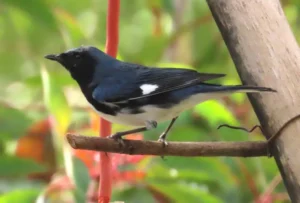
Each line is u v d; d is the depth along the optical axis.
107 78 1.82
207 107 1.87
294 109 1.75
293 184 1.75
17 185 1.85
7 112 1.90
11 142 1.91
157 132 1.89
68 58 1.83
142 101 1.81
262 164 1.89
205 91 1.80
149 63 2.00
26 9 1.92
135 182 1.84
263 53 1.76
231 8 1.77
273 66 1.76
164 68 1.81
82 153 1.82
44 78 1.83
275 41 1.76
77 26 1.91
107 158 1.76
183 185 1.84
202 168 1.86
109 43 1.78
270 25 1.76
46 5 1.92
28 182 1.86
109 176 1.76
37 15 1.92
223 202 1.87
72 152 1.82
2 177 1.86
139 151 1.76
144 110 1.81
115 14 1.78
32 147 1.87
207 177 1.87
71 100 1.90
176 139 1.89
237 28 1.77
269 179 1.89
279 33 1.76
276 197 1.85
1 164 1.86
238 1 1.77
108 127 1.81
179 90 1.80
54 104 1.82
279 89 1.76
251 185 1.87
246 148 1.76
